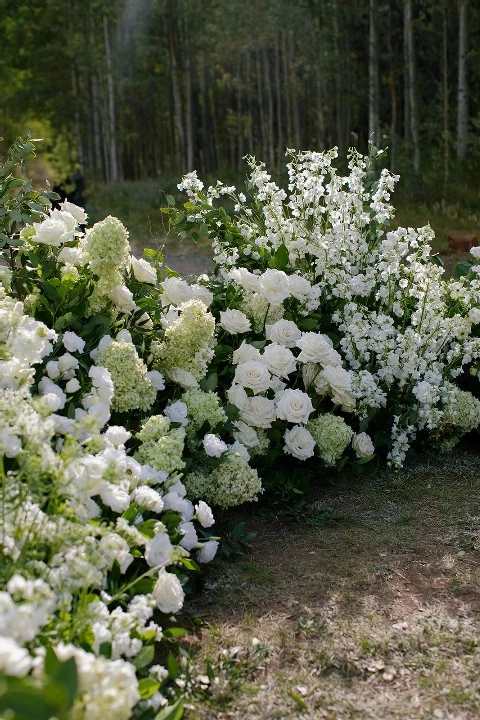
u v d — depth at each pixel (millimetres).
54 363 3537
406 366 4500
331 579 3418
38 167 16312
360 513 4055
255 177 5113
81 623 2354
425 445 4891
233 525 3951
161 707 2559
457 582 3381
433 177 17969
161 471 3389
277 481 4180
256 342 4434
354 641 2990
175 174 26984
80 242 4133
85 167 29422
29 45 28062
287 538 3811
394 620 3127
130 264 4340
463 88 19500
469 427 4688
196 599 3309
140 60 34875
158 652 2930
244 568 3529
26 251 4168
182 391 4188
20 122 27328
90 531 2537
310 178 5012
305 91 26484
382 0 24781
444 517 3971
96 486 2816
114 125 29891
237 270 4668
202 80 31250
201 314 3973
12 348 3141
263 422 4074
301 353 4250
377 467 4617
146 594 2920
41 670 1870
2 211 4332
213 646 2969
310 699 2697
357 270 4961
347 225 4969
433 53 25797
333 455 4219
